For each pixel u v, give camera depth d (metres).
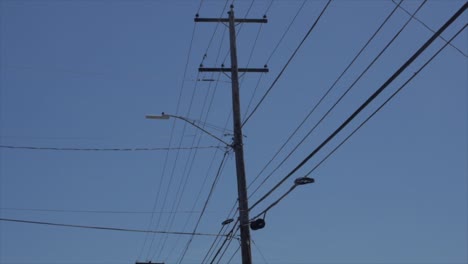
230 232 23.77
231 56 23.59
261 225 21.42
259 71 23.89
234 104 22.92
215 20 23.77
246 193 21.84
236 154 22.38
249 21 23.95
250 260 21.11
